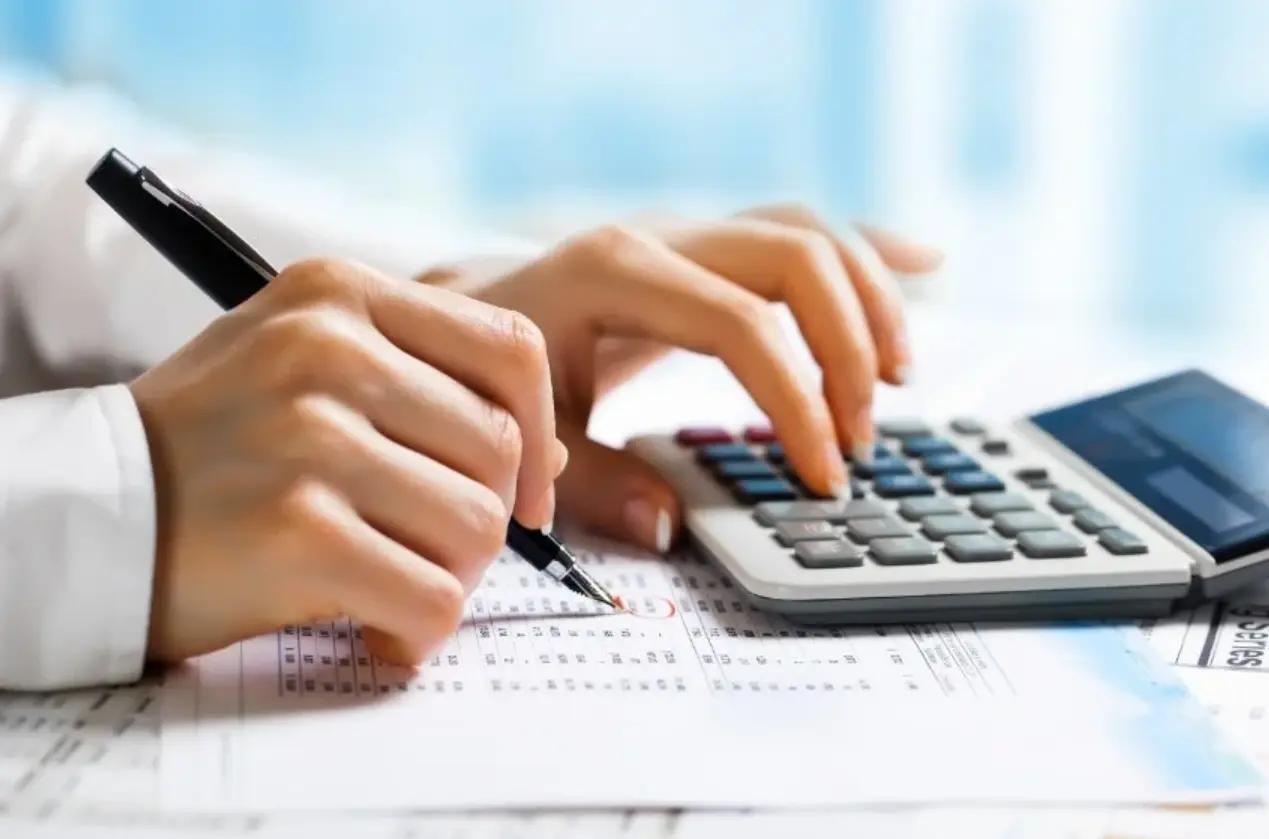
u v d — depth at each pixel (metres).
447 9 1.37
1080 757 0.41
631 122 1.38
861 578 0.50
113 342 0.68
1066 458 0.62
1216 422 0.62
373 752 0.40
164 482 0.45
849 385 0.62
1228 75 1.24
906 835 0.37
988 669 0.47
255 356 0.47
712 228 0.66
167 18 1.37
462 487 0.46
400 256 0.78
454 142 1.39
